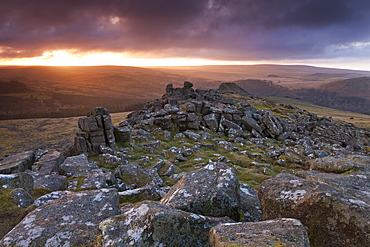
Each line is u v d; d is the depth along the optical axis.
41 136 173.62
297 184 8.93
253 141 57.34
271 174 33.69
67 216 9.48
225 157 39.62
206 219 8.31
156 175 27.78
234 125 64.31
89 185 19.52
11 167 21.42
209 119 63.91
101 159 33.09
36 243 7.94
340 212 6.81
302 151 47.12
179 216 7.70
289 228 6.25
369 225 6.18
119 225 7.98
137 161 34.75
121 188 21.23
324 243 6.87
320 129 73.12
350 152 48.94
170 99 84.44
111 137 38.62
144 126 57.53
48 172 21.89
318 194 7.52
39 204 11.41
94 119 37.22
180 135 55.62
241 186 14.66
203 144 48.72
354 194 8.16
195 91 119.06
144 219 7.66
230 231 6.48
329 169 13.48
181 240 7.46
